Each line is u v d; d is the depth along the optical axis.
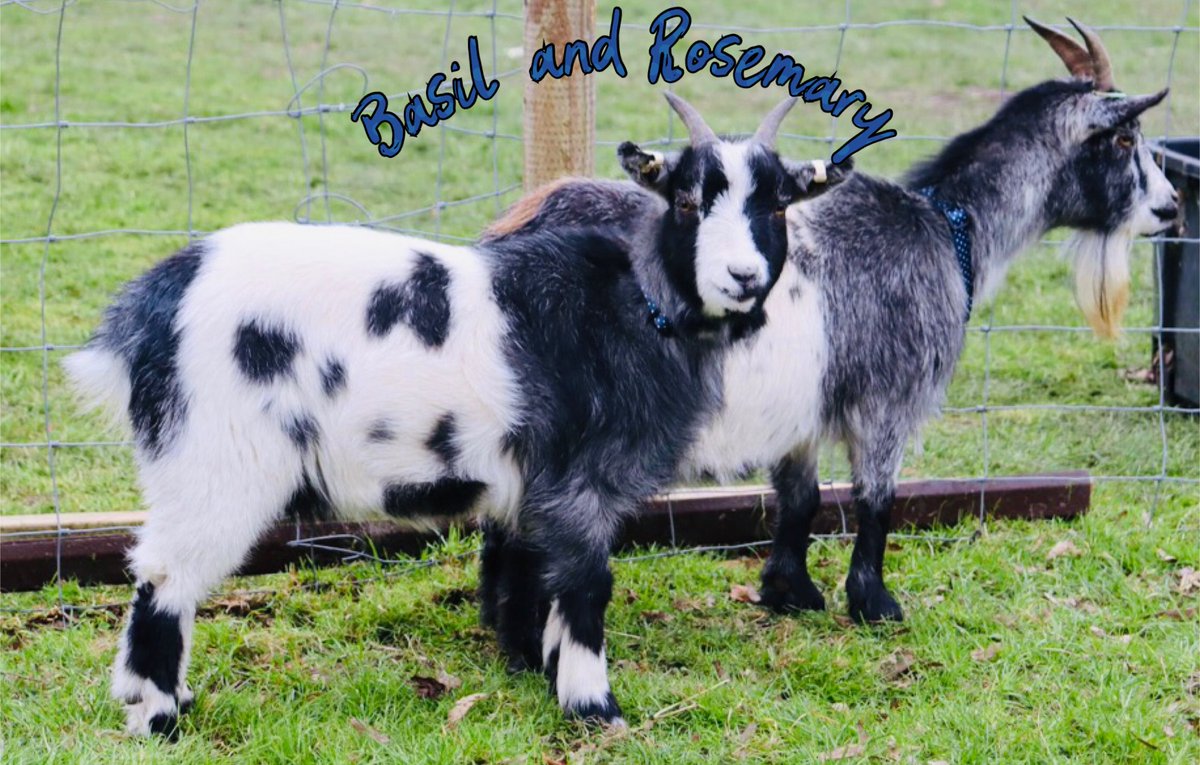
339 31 14.14
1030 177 5.39
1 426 6.59
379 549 5.66
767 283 4.23
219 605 5.24
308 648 4.98
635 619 5.27
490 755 4.22
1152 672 4.80
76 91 11.66
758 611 5.40
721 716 4.52
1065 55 5.67
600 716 4.43
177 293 4.12
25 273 8.25
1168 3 15.90
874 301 5.04
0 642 4.95
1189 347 7.11
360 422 4.16
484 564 5.07
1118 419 7.23
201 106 11.57
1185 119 11.83
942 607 5.31
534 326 4.31
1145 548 5.76
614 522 4.46
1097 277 5.78
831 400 5.07
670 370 4.44
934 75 13.62
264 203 9.71
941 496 6.01
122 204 9.46
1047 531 6.00
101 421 6.62
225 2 14.86
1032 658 4.90
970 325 8.25
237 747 4.29
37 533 5.38
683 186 4.24
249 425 4.07
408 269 4.24
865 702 4.70
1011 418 7.25
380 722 4.43
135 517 5.49
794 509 5.35
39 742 4.18
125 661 4.23
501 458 4.32
